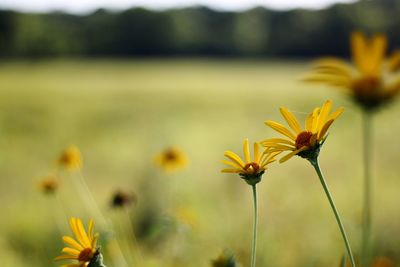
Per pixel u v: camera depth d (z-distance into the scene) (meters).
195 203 5.43
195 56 64.88
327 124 1.37
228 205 5.68
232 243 4.12
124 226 4.56
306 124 1.42
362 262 1.80
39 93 31.41
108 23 65.44
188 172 8.34
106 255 3.28
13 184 8.88
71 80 39.91
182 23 65.44
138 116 20.66
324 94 24.78
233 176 7.01
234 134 13.30
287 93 26.48
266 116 18.83
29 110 24.19
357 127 12.61
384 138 11.08
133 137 14.54
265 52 61.12
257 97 25.56
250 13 63.78
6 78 41.50
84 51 64.50
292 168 8.46
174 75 43.22
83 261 1.47
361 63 1.74
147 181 6.40
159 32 65.31
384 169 8.08
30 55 61.28
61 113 22.86
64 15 65.50
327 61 1.77
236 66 52.12
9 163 11.31
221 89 30.56
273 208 5.48
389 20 44.03
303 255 4.09
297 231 4.58
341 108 1.39
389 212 5.05
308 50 57.62
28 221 5.77
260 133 12.48
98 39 64.88
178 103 25.31
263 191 6.49
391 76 1.72
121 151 12.59
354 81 1.72
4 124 19.17
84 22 65.38
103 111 23.33
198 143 12.75
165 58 65.00
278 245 4.18
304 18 56.75
